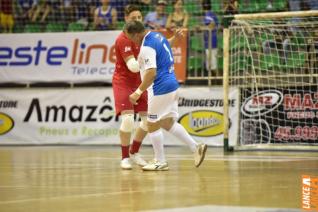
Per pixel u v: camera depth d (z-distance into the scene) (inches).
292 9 1093.8
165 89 593.0
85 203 396.5
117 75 642.8
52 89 1099.3
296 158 775.7
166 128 626.5
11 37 1116.5
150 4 1166.3
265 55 1007.6
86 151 926.4
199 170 614.5
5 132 1112.8
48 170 632.4
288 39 995.3
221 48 1067.9
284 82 974.4
